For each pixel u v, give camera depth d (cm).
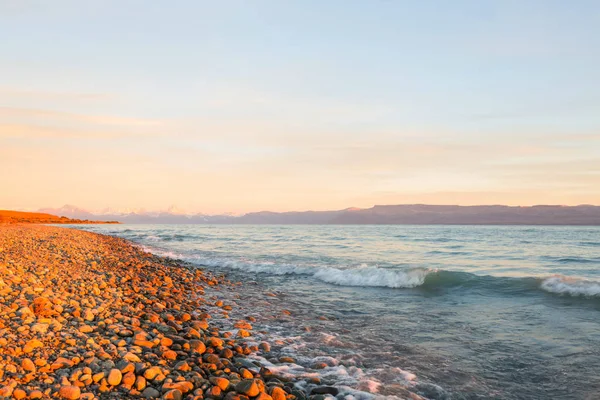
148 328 784
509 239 4934
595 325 951
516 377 642
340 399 532
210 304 1156
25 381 475
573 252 3098
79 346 610
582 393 582
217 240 4978
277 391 514
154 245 3994
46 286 1060
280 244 4178
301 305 1200
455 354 749
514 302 1239
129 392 488
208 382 532
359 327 942
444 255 2858
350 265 2197
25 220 14275
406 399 547
